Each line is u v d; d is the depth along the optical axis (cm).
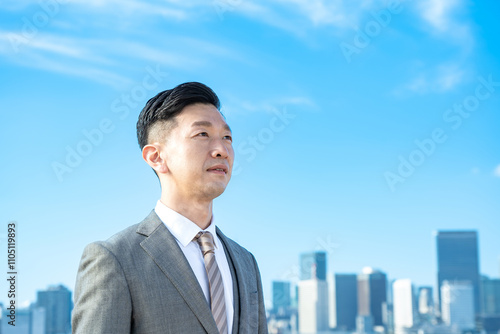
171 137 118
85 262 108
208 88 123
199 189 115
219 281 114
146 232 114
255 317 124
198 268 114
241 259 131
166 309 104
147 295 104
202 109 119
